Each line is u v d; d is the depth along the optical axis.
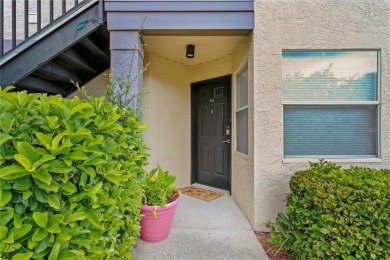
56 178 1.04
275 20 2.56
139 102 2.68
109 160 1.47
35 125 1.04
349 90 2.61
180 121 4.12
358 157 2.59
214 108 4.09
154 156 3.65
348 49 2.57
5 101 0.99
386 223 1.55
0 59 2.40
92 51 2.98
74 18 2.50
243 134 3.18
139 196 2.03
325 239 1.69
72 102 1.27
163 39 2.97
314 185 1.80
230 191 3.74
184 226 2.65
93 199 1.19
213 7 2.57
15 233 0.87
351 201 1.64
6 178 0.86
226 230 2.56
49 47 2.47
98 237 1.24
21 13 3.72
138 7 2.55
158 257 2.07
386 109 2.55
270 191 2.57
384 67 2.54
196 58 3.86
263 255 2.11
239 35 2.79
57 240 0.98
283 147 2.61
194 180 4.32
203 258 2.06
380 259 1.55
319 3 2.55
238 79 3.45
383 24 2.54
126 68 2.57
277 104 2.57
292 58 2.63
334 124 2.62
